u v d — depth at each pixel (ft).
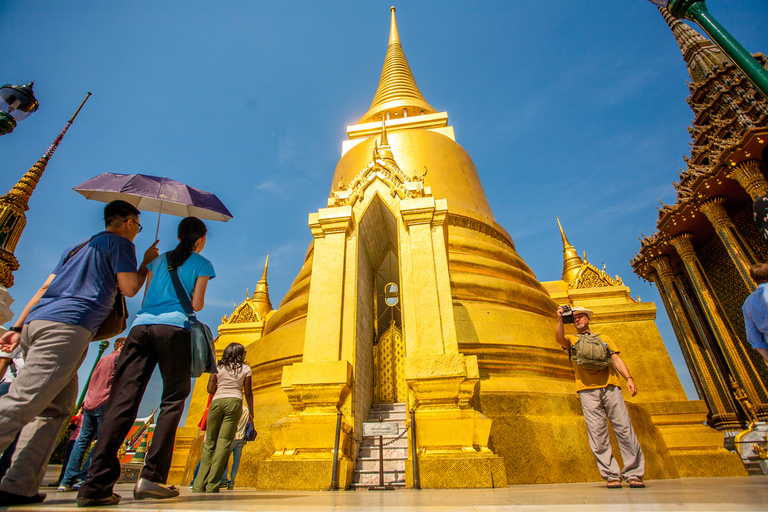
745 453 35.24
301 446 21.01
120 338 21.67
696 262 62.08
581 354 16.10
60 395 10.33
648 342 45.75
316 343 23.75
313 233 27.76
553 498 10.04
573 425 27.89
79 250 11.19
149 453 10.75
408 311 24.21
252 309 55.77
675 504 7.59
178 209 16.24
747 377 53.57
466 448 19.84
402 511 7.13
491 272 40.83
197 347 11.41
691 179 59.52
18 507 8.56
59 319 9.72
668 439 36.99
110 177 14.58
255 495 13.89
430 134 57.67
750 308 16.08
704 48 68.33
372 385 30.35
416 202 27.27
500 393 28.12
